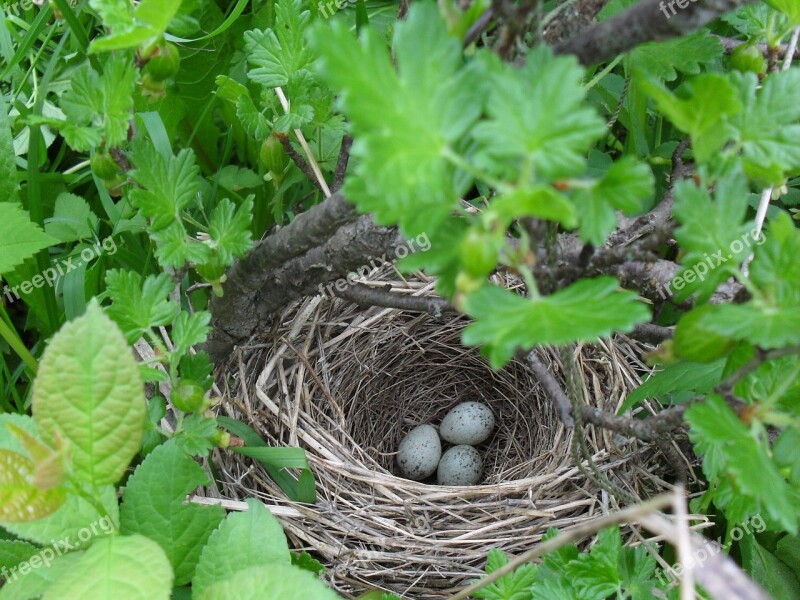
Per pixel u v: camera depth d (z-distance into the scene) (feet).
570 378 0.73
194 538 0.74
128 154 0.73
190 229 1.01
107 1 0.63
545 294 0.60
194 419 0.77
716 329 0.48
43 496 0.59
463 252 0.40
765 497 0.48
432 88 0.40
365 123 0.38
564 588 0.76
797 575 0.86
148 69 0.67
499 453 1.16
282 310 0.98
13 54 0.97
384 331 1.08
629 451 0.92
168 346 0.91
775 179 0.55
